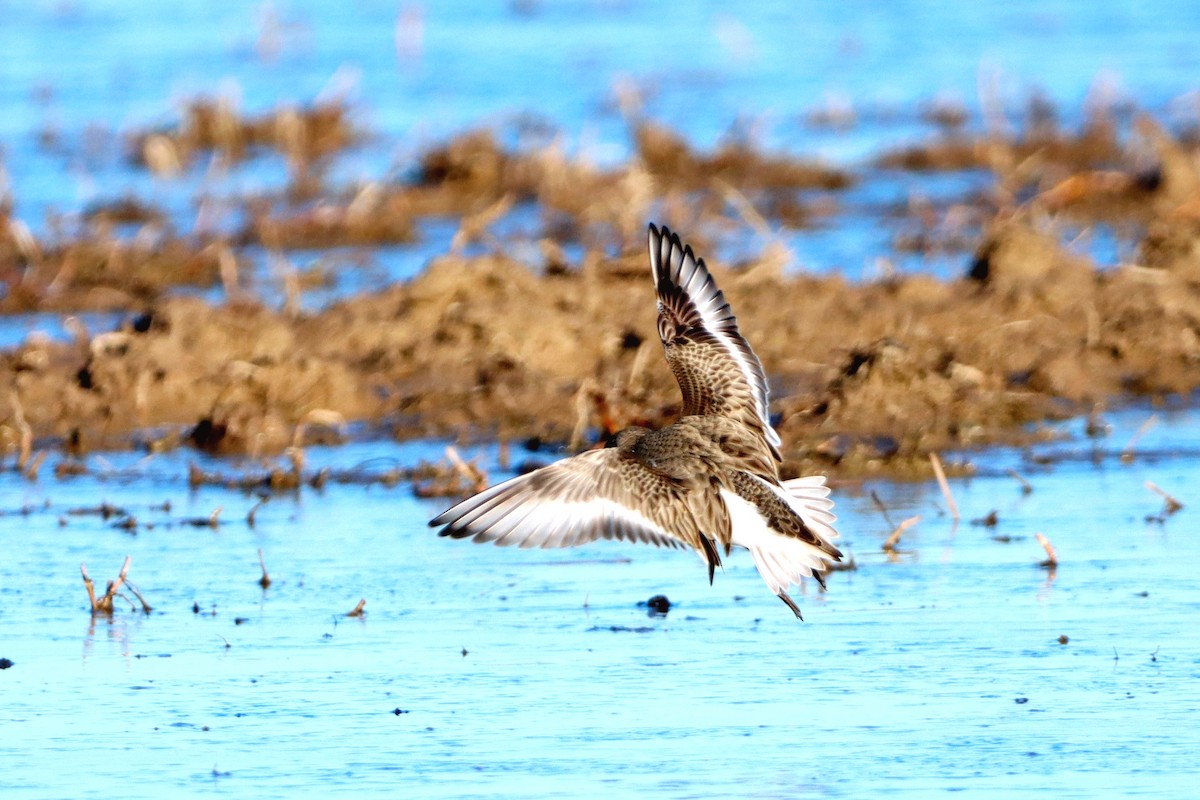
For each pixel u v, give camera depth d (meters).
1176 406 17.33
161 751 10.12
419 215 28.80
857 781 9.51
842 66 43.28
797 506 8.74
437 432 17.08
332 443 17.02
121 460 16.77
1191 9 50.25
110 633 12.23
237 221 27.66
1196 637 11.61
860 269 23.05
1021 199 27.97
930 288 20.03
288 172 32.31
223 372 18.08
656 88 40.44
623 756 9.91
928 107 36.44
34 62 45.25
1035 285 19.56
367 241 26.30
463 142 30.77
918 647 11.56
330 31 50.69
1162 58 42.19
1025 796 9.27
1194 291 19.48
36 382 18.33
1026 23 49.53
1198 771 9.55
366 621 12.38
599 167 30.20
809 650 11.58
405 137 34.75
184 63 44.88
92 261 24.03
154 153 32.31
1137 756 9.77
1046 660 11.27
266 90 40.47
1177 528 13.90
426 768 9.80
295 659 11.62
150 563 13.70
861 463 15.91
